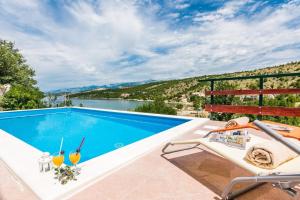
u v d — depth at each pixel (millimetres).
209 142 1973
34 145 4562
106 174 1946
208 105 5039
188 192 1647
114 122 7082
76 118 7820
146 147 2697
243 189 1595
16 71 16781
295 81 24797
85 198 1563
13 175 1978
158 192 1647
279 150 1421
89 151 4055
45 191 1580
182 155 2514
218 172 2014
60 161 1815
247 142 1928
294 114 3541
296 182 1141
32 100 10172
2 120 7254
